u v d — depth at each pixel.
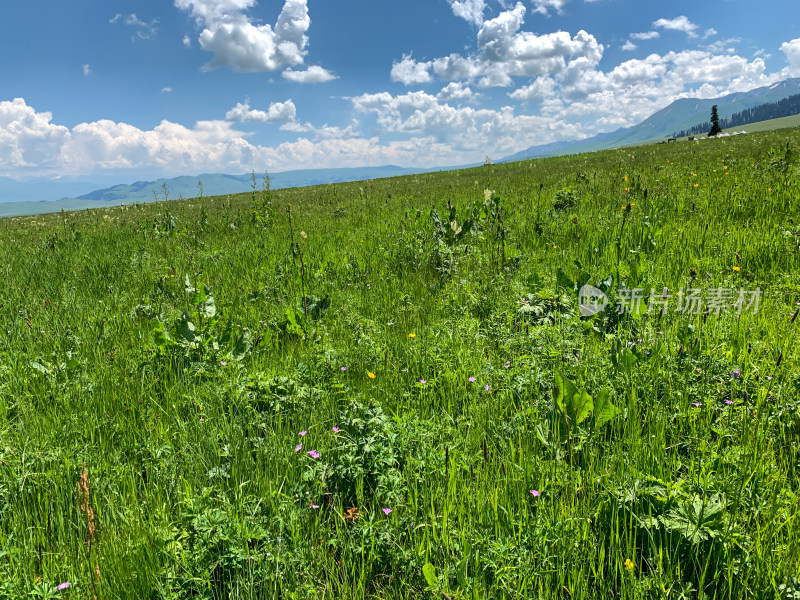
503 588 2.02
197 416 3.42
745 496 2.33
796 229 6.59
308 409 3.46
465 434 3.17
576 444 2.90
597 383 3.46
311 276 7.16
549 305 5.15
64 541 2.41
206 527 2.26
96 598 2.06
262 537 2.25
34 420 3.37
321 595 2.11
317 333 4.91
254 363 4.32
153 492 2.70
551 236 8.69
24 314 5.87
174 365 4.27
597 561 2.20
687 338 3.99
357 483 2.66
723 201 9.27
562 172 22.92
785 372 3.48
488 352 4.39
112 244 11.60
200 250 9.88
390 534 2.32
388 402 3.60
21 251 11.70
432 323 5.07
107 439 3.25
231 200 29.69
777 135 33.84
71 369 4.16
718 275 5.83
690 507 2.20
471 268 7.23
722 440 2.88
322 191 28.64
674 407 3.16
